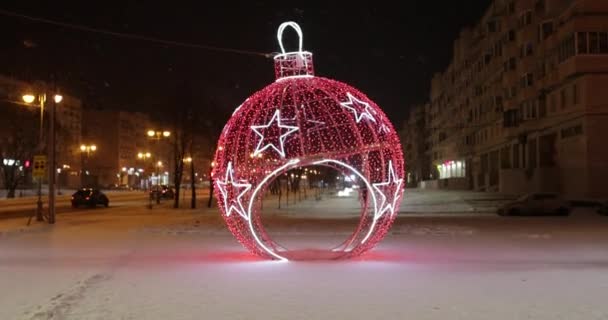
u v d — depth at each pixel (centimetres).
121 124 13300
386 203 1416
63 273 1276
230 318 839
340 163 1348
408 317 837
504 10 5847
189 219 3191
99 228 2570
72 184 11994
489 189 6309
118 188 11550
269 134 1359
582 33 4012
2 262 1458
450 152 9294
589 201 3753
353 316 843
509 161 6047
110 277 1212
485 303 927
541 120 4831
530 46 5100
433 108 10969
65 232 2370
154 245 1855
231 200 1414
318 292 1017
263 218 3288
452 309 885
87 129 13000
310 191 8912
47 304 952
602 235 2161
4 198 6600
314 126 1347
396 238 2045
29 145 7012
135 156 13988
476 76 7344
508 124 5553
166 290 1056
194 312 879
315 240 1997
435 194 6238
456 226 2602
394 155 1395
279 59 1357
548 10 4669
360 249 1451
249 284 1102
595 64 3972
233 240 2012
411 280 1134
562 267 1320
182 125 4494
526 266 1330
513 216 3403
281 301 947
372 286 1070
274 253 1438
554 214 3412
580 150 4128
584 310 879
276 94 1341
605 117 3981
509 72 5575
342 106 1335
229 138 1390
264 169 1373
